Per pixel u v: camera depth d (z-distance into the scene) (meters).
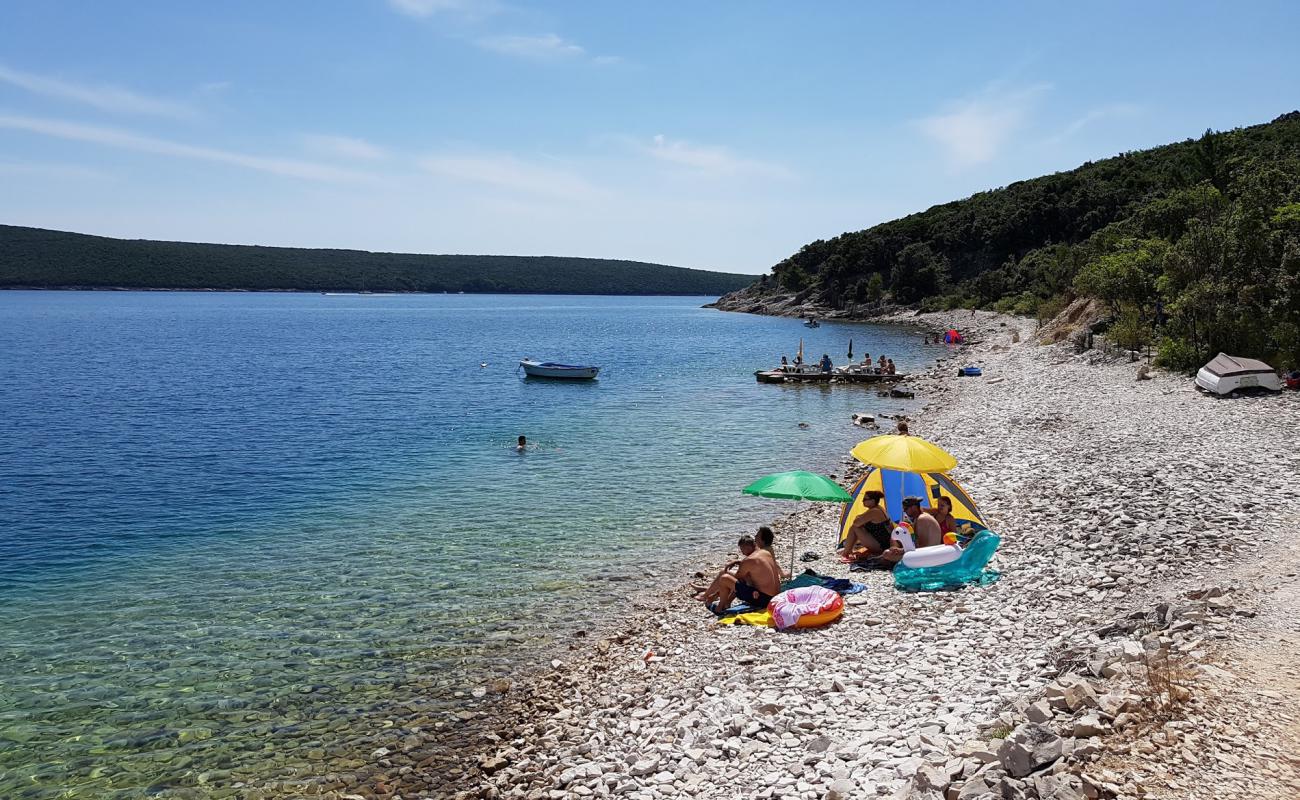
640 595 16.80
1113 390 35.81
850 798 7.96
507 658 13.91
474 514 23.30
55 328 124.44
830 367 56.53
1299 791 6.70
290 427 39.19
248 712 12.16
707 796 8.64
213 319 159.25
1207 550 13.83
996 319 102.69
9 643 14.66
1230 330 35.34
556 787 9.52
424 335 119.69
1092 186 129.62
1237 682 8.65
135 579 18.06
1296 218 35.06
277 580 17.89
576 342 104.00
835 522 21.66
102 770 10.71
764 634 13.50
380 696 12.62
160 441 35.59
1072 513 17.84
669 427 38.31
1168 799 6.68
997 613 12.85
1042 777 7.06
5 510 24.09
